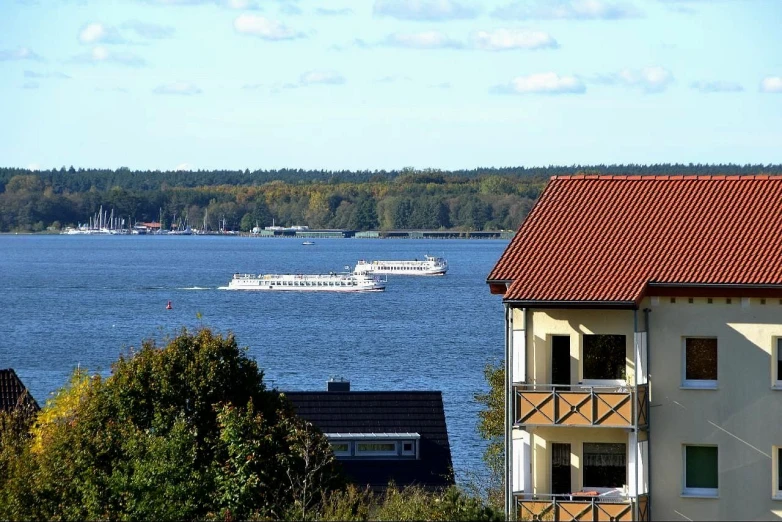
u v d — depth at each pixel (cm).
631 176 18475
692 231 17112
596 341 16712
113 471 16462
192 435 17075
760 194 17638
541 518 16288
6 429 19725
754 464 16350
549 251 17125
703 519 16488
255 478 16625
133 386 18188
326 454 17612
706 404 16475
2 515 16500
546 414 16262
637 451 16250
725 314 16388
